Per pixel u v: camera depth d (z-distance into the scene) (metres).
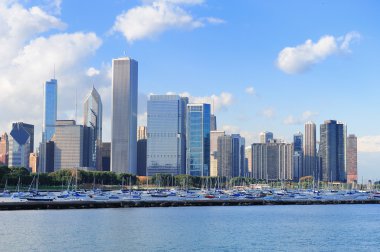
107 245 146.50
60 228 180.38
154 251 138.75
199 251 139.88
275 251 141.62
